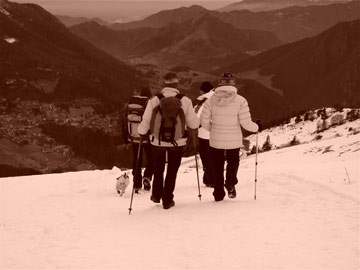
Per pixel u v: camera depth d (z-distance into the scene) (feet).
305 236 21.89
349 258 18.74
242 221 24.76
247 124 29.68
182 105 28.43
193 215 26.96
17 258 21.68
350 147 127.54
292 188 32.60
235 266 18.70
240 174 45.32
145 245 22.34
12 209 37.29
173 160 29.12
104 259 20.51
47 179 53.16
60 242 23.77
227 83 29.50
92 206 33.24
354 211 24.98
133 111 35.96
